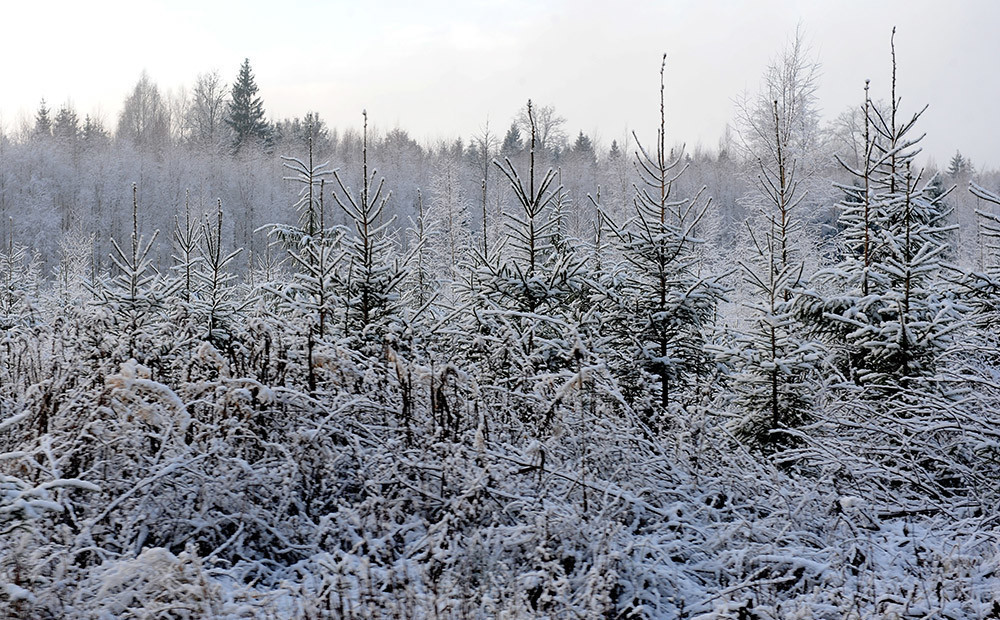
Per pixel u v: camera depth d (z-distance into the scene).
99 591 3.20
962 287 7.43
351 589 3.55
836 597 3.75
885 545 4.62
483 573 3.78
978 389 6.80
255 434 4.93
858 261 8.88
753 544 4.29
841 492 5.38
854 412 6.88
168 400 4.75
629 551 4.01
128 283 8.59
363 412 5.52
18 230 47.56
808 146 32.41
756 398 7.39
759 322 7.56
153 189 57.31
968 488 5.47
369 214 8.39
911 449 5.88
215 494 4.26
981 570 4.09
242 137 77.88
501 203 31.64
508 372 6.96
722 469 5.31
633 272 8.70
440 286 11.68
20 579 3.18
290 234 11.80
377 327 7.68
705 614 3.57
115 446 4.57
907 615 3.64
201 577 3.24
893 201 8.92
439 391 5.43
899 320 7.53
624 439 5.33
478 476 4.46
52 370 5.77
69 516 3.95
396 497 4.69
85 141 73.12
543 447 4.95
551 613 3.36
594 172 65.44
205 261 10.56
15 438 4.81
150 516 4.12
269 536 4.25
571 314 8.28
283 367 5.92
